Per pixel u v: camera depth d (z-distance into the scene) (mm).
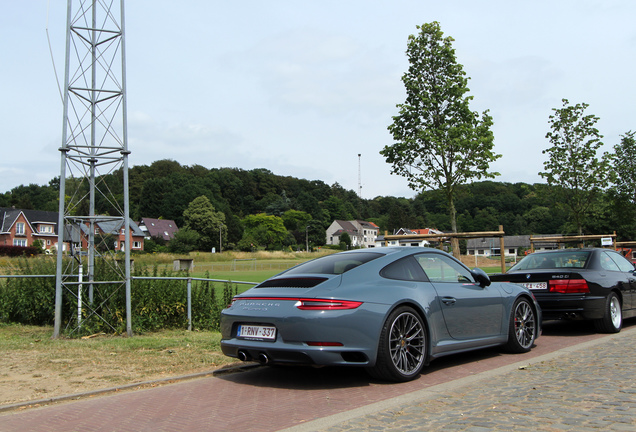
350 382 5406
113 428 4055
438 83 15148
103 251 9945
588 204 19656
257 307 5270
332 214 172875
